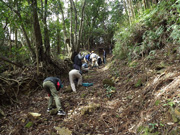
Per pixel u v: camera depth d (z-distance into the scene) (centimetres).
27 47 659
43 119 306
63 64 820
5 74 530
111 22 1934
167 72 296
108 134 229
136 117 245
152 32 448
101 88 442
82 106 349
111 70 646
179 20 370
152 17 497
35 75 574
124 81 438
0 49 630
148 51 471
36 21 598
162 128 184
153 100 249
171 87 239
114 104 323
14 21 517
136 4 862
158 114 210
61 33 1130
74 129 258
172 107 198
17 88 479
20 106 415
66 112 332
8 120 323
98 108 321
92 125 263
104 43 2084
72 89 466
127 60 583
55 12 713
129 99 318
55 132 256
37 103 421
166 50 390
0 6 455
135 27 550
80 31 1005
